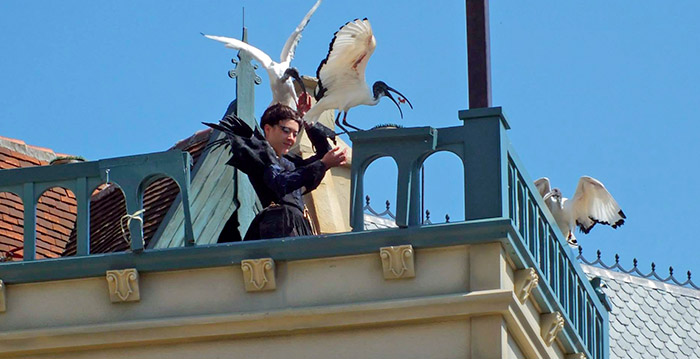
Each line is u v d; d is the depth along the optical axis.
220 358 15.51
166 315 15.64
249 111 19.72
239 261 15.55
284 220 16.14
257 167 16.30
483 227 15.06
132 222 15.78
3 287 15.89
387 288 15.27
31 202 16.09
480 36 17.19
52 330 15.69
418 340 15.14
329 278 15.41
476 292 14.99
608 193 19.84
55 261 15.82
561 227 19.98
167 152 15.89
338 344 15.32
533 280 15.38
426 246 15.21
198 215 18.62
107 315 15.77
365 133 15.64
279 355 15.41
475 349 14.95
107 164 15.98
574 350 17.05
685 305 29.08
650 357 27.55
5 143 22.62
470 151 15.45
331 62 17.31
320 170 16.17
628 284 28.70
